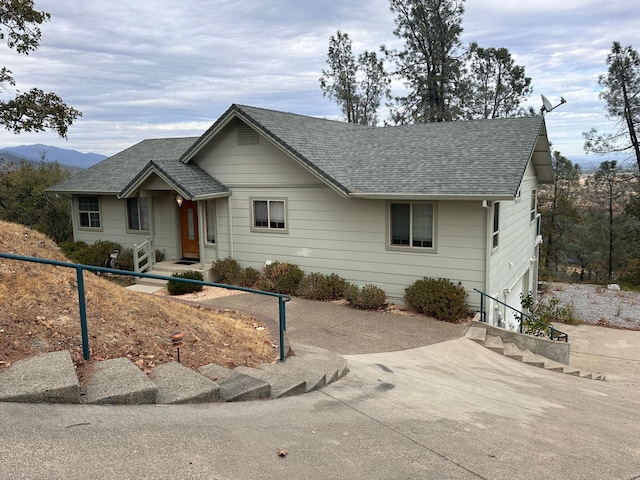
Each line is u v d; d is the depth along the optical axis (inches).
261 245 604.7
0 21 710.5
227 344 290.4
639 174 1226.6
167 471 136.7
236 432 172.7
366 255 534.0
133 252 641.0
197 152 622.2
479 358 391.5
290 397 230.2
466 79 1224.2
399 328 442.3
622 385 420.2
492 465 167.8
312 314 480.1
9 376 175.2
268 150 580.7
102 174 796.0
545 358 465.1
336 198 544.4
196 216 662.5
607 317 789.2
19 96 738.2
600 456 189.9
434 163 517.3
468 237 476.4
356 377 290.2
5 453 133.1
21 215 1014.4
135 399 181.6
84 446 144.0
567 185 1389.0
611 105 1161.4
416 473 155.8
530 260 749.3
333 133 686.5
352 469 154.3
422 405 241.9
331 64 1412.4
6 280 251.6
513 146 510.9
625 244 1438.2
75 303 255.1
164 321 284.5
